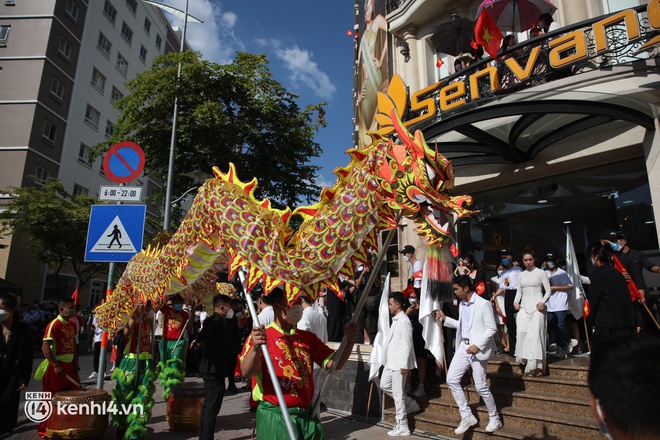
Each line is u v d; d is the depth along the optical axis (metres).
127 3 30.45
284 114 15.69
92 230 5.74
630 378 1.04
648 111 6.46
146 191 31.42
